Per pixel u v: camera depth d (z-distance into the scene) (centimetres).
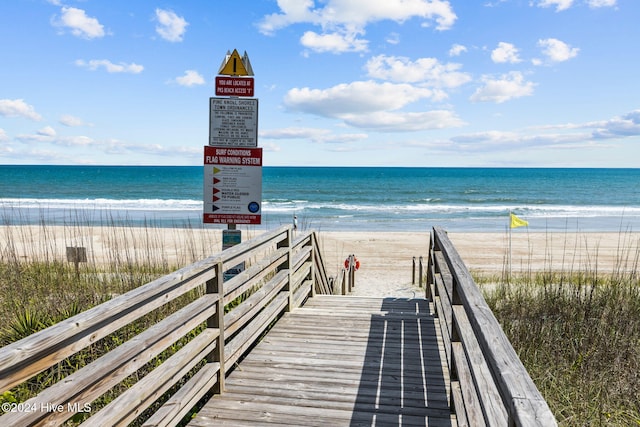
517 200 4841
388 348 450
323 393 352
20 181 7244
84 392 198
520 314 615
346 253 1825
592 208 4088
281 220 3075
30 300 598
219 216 539
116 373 220
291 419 312
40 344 165
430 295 692
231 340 393
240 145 533
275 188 6372
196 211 3491
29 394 344
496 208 4053
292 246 577
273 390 356
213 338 337
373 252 1848
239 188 536
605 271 1395
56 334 173
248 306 412
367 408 328
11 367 155
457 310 315
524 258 1723
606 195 5494
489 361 173
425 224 2961
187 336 458
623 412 383
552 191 6041
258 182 536
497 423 159
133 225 2559
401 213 3631
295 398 343
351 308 646
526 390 136
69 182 7106
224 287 360
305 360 418
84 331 198
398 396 347
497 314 629
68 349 186
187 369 301
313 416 316
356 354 434
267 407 329
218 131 532
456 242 2134
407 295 1105
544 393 407
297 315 565
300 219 3156
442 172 12575
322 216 3369
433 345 459
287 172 12038
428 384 368
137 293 232
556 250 1917
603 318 584
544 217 3406
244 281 406
